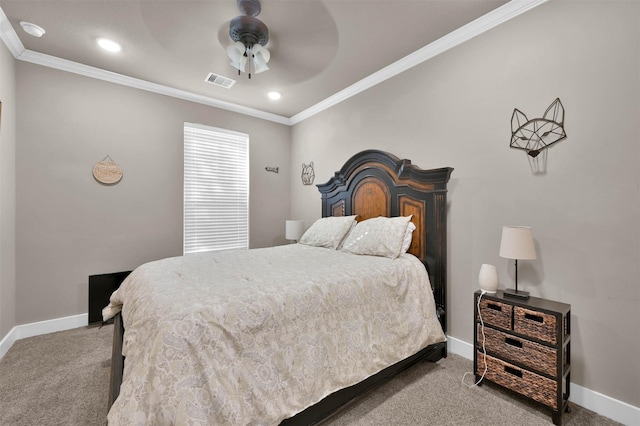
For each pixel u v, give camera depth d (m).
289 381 1.40
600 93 1.73
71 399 1.82
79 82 2.98
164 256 3.50
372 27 2.34
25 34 2.44
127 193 3.26
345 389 1.63
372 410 1.72
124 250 3.24
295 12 2.16
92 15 2.19
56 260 2.88
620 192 1.66
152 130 3.42
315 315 1.59
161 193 3.48
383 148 3.12
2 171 2.42
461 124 2.43
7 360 2.29
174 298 1.37
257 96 3.73
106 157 3.13
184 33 2.42
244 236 4.22
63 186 2.91
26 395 1.86
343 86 3.44
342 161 3.68
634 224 1.62
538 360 1.68
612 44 1.69
